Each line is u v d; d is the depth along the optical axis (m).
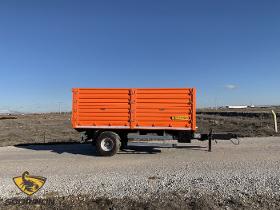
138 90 16.08
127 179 10.95
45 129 39.88
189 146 18.42
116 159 14.96
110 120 16.25
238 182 10.27
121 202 8.86
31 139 26.58
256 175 11.05
